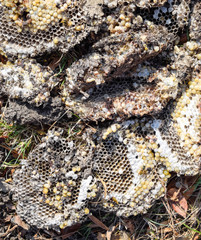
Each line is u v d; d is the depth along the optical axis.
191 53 0.51
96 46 0.49
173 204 0.54
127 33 0.48
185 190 0.54
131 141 0.51
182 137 0.51
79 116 0.50
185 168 0.51
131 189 0.52
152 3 0.48
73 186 0.50
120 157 0.51
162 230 0.54
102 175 0.51
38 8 0.49
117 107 0.50
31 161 0.51
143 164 0.51
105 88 0.50
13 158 0.53
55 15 0.49
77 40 0.49
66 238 0.53
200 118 0.51
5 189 0.52
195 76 0.51
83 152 0.51
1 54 0.51
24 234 0.53
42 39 0.50
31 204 0.51
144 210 0.52
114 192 0.52
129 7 0.49
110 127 0.50
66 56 0.51
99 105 0.50
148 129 0.51
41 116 0.50
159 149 0.51
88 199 0.50
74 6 0.49
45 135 0.52
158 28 0.49
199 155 0.51
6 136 0.52
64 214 0.50
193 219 0.54
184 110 0.52
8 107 0.50
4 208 0.52
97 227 0.54
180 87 0.52
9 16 0.49
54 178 0.50
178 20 0.50
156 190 0.52
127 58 0.48
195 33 0.50
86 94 0.49
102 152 0.51
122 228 0.54
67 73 0.50
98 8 0.49
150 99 0.50
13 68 0.50
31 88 0.49
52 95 0.51
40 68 0.50
